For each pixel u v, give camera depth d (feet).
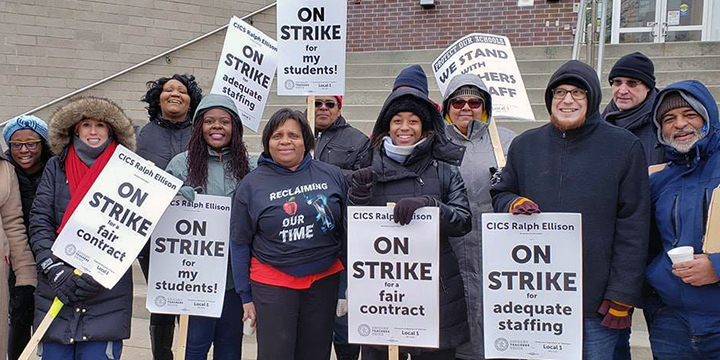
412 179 9.48
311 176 9.82
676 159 8.84
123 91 27.55
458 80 11.16
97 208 9.72
